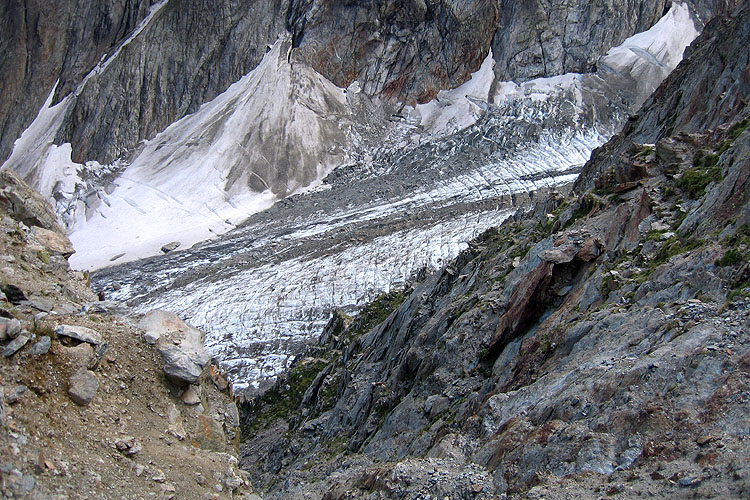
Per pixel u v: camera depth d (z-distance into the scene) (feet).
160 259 353.10
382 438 101.04
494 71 453.99
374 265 305.12
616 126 416.87
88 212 400.06
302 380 187.62
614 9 457.27
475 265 130.00
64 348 59.31
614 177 105.29
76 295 71.36
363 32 451.12
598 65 448.24
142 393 62.69
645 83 437.99
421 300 142.61
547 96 434.71
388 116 448.65
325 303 290.97
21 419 52.31
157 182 413.80
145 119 446.19
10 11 474.49
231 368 265.95
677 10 464.65
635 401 57.36
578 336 76.02
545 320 86.69
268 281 308.40
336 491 76.69
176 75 453.99
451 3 448.65
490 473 62.39
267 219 380.99
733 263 68.33
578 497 51.16
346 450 115.55
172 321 70.13
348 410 133.08
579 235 94.79
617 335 69.72
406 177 394.93
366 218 357.41
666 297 71.41
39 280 69.05
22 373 55.36
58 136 443.73
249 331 283.38
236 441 69.82
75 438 54.80
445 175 388.78
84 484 51.62
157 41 458.50
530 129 408.67
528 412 67.05
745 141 83.71
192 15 459.73
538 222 122.31
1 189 76.79
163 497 54.85
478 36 452.76
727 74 113.70
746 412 51.72
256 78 442.09
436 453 70.90
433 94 454.40
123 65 452.76
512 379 82.02
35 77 470.39
